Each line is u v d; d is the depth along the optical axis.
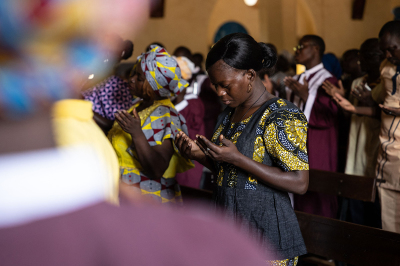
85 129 0.49
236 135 1.65
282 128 1.53
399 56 2.95
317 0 11.25
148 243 0.34
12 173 0.33
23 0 0.32
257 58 1.59
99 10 0.34
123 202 0.40
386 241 1.99
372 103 3.53
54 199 0.34
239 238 0.36
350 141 4.01
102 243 0.34
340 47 11.39
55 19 0.34
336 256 2.15
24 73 0.34
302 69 4.20
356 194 2.87
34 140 0.35
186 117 4.07
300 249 1.60
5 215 0.32
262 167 1.52
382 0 11.04
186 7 9.80
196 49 10.05
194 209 0.41
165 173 2.21
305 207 3.93
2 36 0.33
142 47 9.14
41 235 0.32
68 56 0.36
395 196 3.14
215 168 1.82
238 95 1.62
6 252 0.31
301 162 1.53
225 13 11.39
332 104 3.89
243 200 1.59
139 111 2.29
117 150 2.20
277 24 11.35
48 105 0.36
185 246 0.35
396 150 3.09
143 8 0.35
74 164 0.36
